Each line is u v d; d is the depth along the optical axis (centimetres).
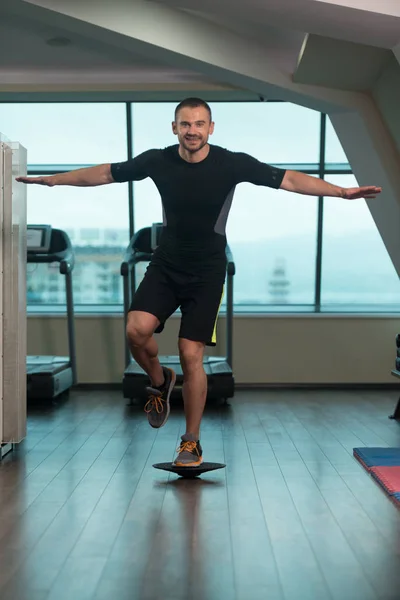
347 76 559
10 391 431
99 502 330
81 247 817
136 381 632
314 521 301
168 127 796
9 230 425
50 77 698
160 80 700
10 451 444
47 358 712
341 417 577
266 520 303
